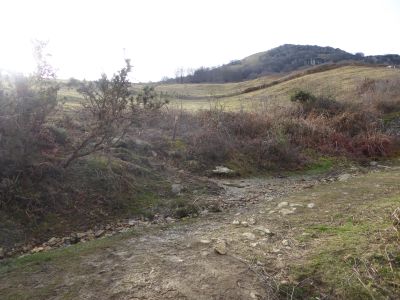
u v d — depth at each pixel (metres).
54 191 5.82
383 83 23.58
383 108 17.45
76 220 5.54
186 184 7.66
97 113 6.21
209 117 12.13
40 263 4.12
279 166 10.20
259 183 8.73
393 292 3.54
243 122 12.02
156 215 6.07
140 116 6.74
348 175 9.28
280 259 4.09
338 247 4.25
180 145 9.91
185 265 3.96
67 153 6.81
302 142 11.85
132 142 8.97
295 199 6.61
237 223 5.39
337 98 22.89
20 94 5.95
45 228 5.21
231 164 9.69
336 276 3.73
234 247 4.43
